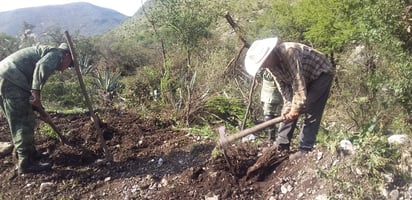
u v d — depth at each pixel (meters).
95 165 4.85
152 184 4.41
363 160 3.46
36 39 17.52
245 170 4.14
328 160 3.71
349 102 6.38
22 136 4.52
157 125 5.95
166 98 7.01
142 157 4.98
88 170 4.77
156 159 4.89
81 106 8.71
